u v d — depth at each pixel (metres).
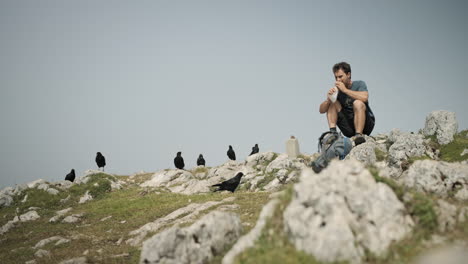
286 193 7.88
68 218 26.50
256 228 7.82
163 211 24.23
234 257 7.35
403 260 6.26
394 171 20.98
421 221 7.07
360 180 7.26
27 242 21.59
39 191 35.78
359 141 9.00
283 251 6.69
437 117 27.70
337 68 9.53
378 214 6.86
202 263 8.89
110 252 16.34
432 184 8.93
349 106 9.46
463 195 8.60
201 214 19.59
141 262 8.88
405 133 27.86
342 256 6.28
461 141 26.23
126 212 26.41
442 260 6.01
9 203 34.62
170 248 8.74
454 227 7.07
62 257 16.69
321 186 7.11
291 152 39.47
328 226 6.52
